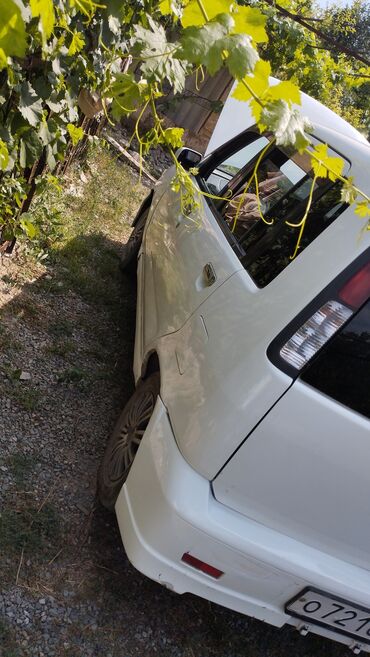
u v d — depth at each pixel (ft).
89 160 24.40
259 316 7.74
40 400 11.62
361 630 8.54
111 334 14.92
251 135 13.43
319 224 8.03
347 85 31.32
